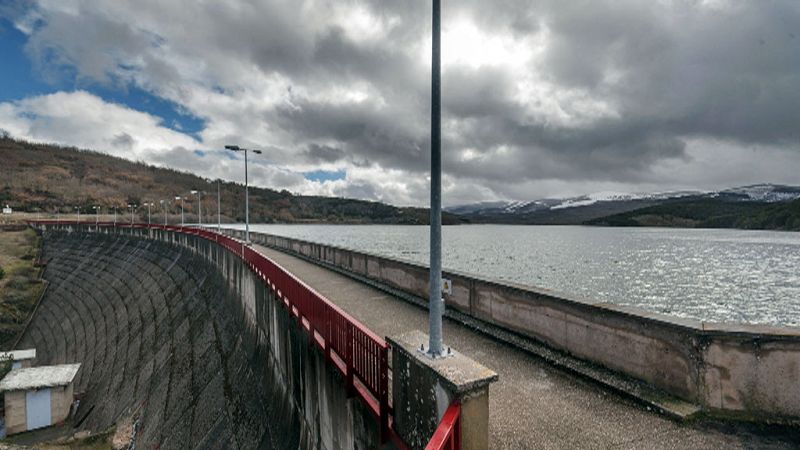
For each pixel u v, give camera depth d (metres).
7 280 59.88
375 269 14.89
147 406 22.80
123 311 44.59
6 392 22.17
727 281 48.56
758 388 4.55
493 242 119.81
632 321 5.56
